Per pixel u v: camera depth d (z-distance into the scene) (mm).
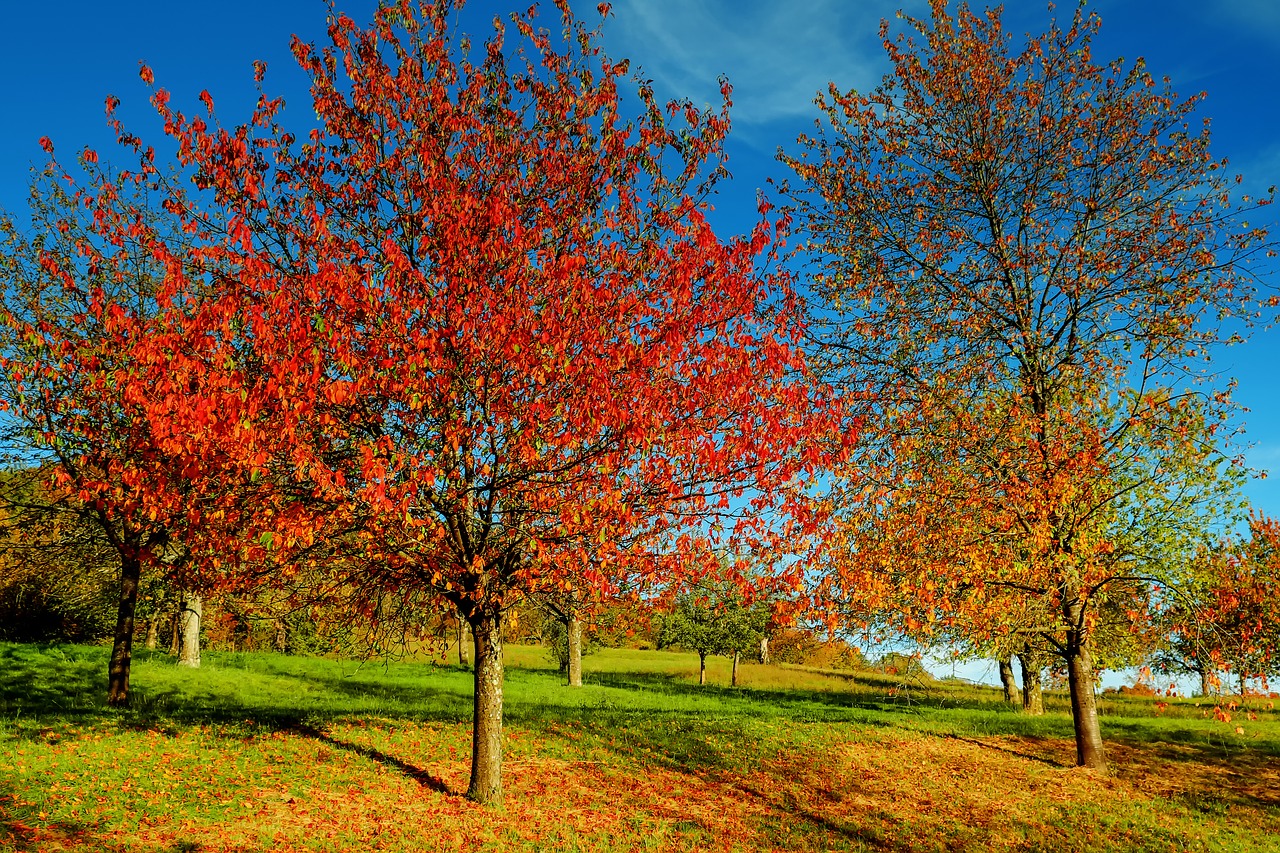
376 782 12734
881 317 16922
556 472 10281
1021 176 17500
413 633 13617
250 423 8461
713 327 10648
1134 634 15953
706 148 11797
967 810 14516
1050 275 16734
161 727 14938
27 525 17031
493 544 11180
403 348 9273
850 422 14492
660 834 11852
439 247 10289
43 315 15086
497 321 9328
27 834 8781
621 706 25516
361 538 10539
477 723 12305
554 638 45438
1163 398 15023
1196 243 15891
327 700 21969
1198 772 17750
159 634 37969
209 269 9938
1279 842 13109
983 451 15523
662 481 10594
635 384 9711
